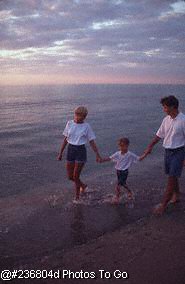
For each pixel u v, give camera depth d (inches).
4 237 199.3
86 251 176.7
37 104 1643.7
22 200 265.1
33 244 190.2
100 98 2332.7
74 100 2031.3
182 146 217.0
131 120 903.7
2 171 362.3
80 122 247.3
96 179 321.1
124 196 267.1
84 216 230.2
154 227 203.2
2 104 1608.0
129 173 334.6
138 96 2669.8
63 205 251.3
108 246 181.2
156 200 257.1
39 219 225.8
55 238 197.8
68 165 254.2
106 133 642.8
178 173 218.8
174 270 155.9
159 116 1033.5
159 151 466.3
